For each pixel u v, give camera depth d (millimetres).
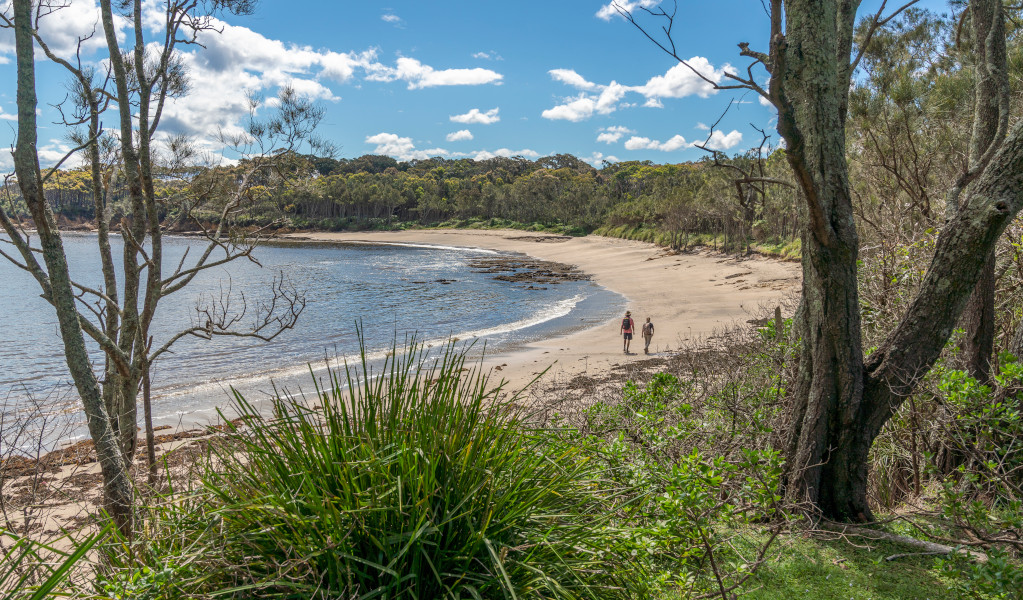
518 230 109125
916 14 8969
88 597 2100
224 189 5309
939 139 7789
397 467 2268
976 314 4879
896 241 6770
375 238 109000
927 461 4645
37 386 16109
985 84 5410
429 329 24750
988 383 4676
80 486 6633
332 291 38875
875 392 4047
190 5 5027
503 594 2135
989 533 3354
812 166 3846
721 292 31109
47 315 30594
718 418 5176
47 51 4793
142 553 2395
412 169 171875
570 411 5469
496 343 21109
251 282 44000
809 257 4262
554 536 2402
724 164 3574
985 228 3658
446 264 61031
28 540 2279
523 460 2598
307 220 120938
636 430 4637
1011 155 3594
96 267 52531
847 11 4598
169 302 32594
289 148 5477
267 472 2406
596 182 136875
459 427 2434
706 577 3270
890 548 3633
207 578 2127
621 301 31359
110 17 4707
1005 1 7812
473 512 2264
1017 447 3791
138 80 5004
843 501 4121
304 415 2467
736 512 3650
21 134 3520
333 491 2299
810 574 3328
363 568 2096
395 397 2467
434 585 2129
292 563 2037
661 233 67062
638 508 3102
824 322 4012
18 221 3635
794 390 4516
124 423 4680
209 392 14375
